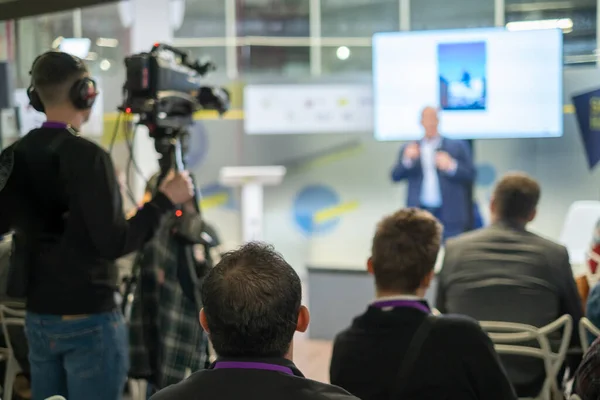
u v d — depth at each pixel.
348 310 5.05
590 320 2.37
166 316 2.23
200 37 8.26
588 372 1.45
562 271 2.38
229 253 1.16
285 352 1.09
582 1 6.32
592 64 6.22
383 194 8.04
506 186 2.48
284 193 8.21
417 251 1.72
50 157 1.90
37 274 1.94
